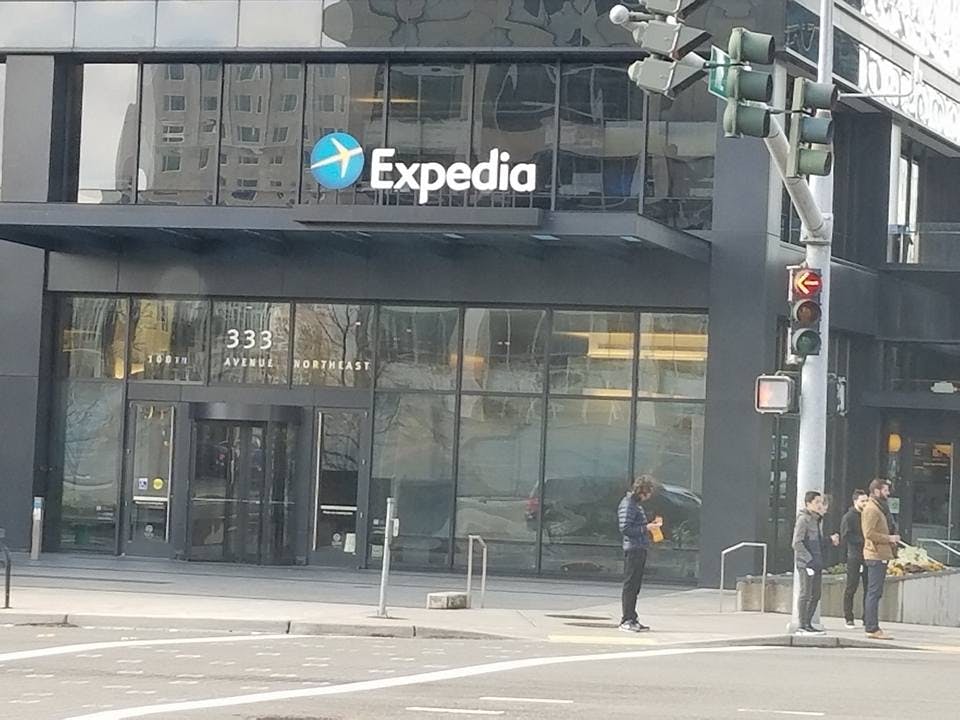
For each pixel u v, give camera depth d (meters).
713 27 27.55
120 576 26.06
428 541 28.86
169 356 30.09
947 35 34.50
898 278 32.75
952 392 32.84
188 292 29.81
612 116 28.23
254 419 29.12
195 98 29.77
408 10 28.53
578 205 28.25
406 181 28.33
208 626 20.09
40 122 30.06
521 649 18.66
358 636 19.73
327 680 15.02
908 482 33.28
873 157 32.56
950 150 35.22
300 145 29.16
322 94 29.19
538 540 28.41
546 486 28.48
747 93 16.17
